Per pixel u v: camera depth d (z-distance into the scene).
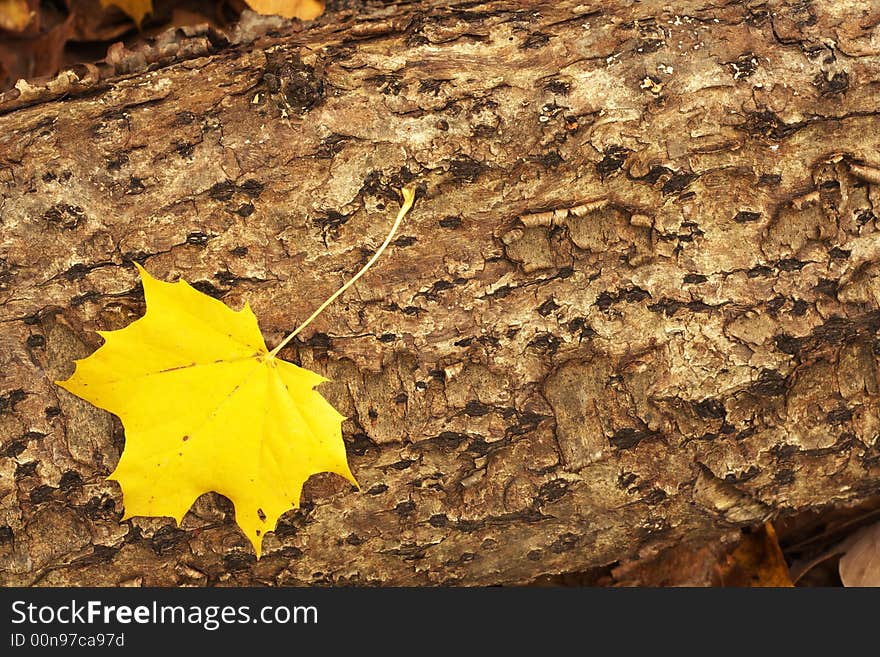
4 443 1.14
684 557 1.24
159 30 1.32
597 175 1.15
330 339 1.15
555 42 1.16
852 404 1.16
